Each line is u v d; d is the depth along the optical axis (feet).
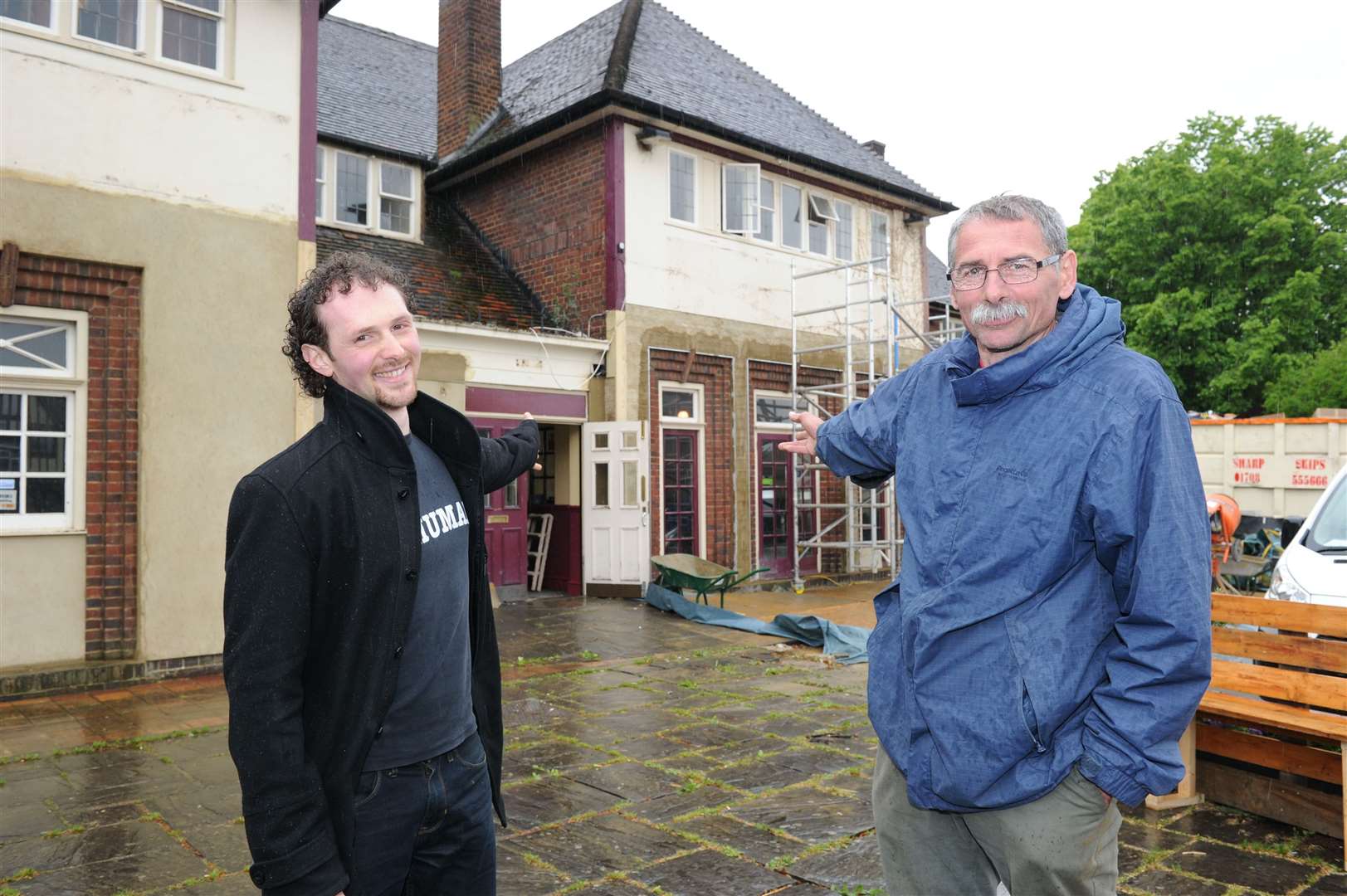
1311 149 91.45
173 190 24.43
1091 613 6.38
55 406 23.32
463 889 6.72
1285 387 81.51
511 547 38.40
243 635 5.50
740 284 43.88
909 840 7.24
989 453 6.64
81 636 23.34
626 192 39.09
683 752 17.62
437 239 43.88
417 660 6.24
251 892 11.69
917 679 6.67
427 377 34.30
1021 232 6.70
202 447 24.75
